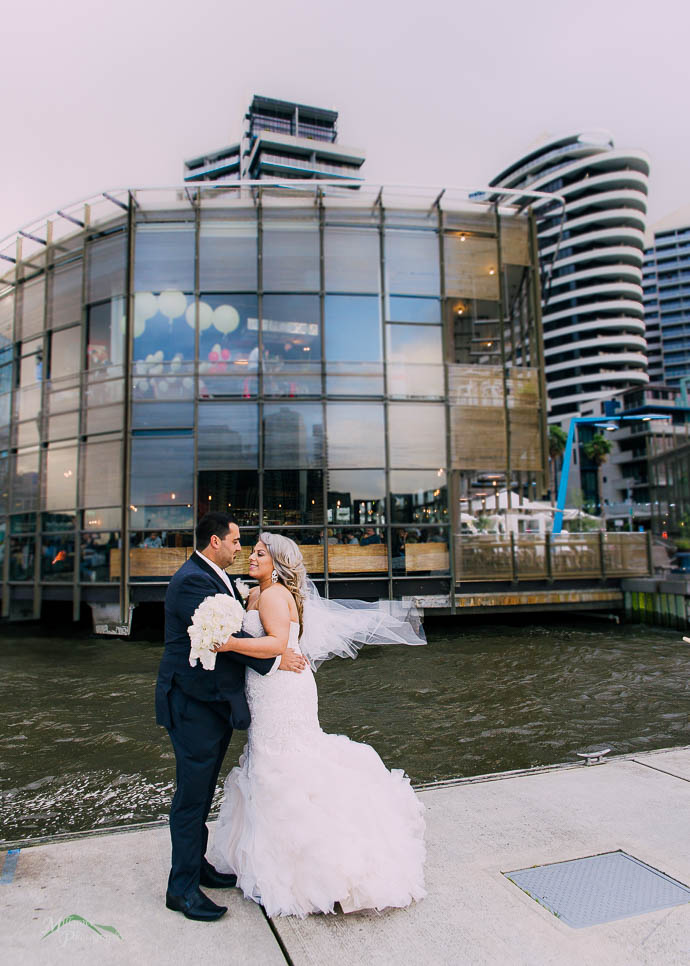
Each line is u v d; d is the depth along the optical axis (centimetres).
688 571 1599
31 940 235
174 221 1524
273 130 10438
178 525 1439
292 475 1465
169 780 563
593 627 1473
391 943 235
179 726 262
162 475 1452
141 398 1475
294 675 286
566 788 396
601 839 321
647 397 7406
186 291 1506
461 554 1468
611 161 9756
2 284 1733
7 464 1669
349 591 1442
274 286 1516
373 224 1555
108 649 1261
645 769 433
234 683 268
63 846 321
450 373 1542
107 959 225
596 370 9731
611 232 9669
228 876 285
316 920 252
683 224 13300
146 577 1426
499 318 1580
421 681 959
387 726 728
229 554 282
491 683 941
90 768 596
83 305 1555
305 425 1481
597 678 967
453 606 1450
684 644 1248
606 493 7606
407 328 1541
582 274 9831
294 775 271
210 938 239
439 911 257
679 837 322
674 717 757
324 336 1512
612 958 224
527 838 323
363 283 1537
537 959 224
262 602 282
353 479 1477
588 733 694
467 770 580
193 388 1476
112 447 1477
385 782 308
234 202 1524
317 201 1540
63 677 1009
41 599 1526
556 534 1516
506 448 1546
